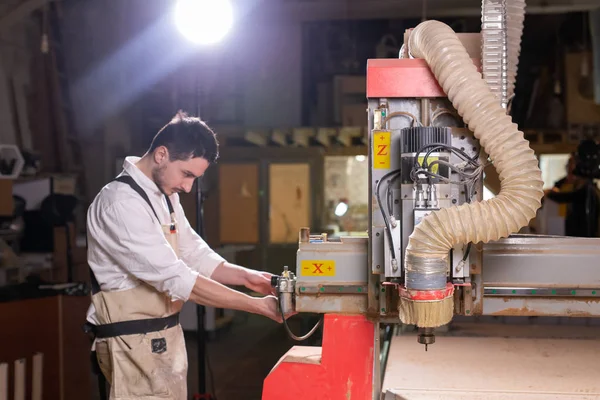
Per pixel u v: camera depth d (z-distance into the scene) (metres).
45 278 4.73
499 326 2.54
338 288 1.70
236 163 6.53
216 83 6.27
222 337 5.32
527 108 6.01
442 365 1.94
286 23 6.23
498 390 1.67
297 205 6.51
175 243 2.02
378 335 1.78
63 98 5.96
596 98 5.56
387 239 1.55
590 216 4.77
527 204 1.43
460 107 1.52
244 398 4.02
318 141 6.34
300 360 1.74
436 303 1.44
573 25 5.84
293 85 6.29
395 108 1.65
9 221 4.54
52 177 4.82
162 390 1.94
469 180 1.52
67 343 3.76
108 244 1.89
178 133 1.90
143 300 1.94
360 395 1.69
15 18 5.33
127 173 1.95
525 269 1.64
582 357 2.03
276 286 1.81
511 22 1.63
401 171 1.51
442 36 1.55
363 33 6.38
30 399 3.51
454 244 1.45
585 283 1.63
